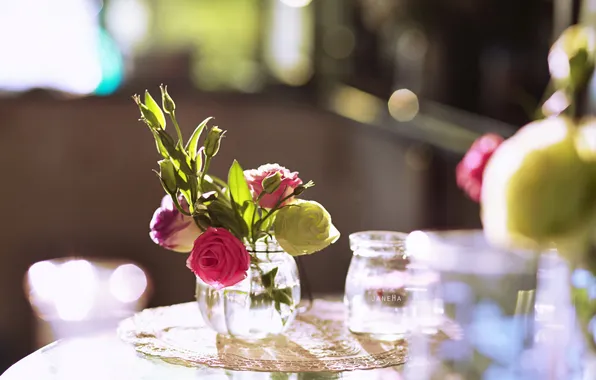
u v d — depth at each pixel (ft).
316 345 3.15
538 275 2.56
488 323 2.52
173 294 9.12
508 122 9.91
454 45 10.37
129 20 11.60
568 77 2.01
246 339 3.15
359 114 9.66
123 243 9.17
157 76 10.36
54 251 9.04
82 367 2.93
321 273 9.14
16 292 8.80
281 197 2.98
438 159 9.37
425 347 2.61
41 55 10.55
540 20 9.74
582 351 2.28
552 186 1.71
